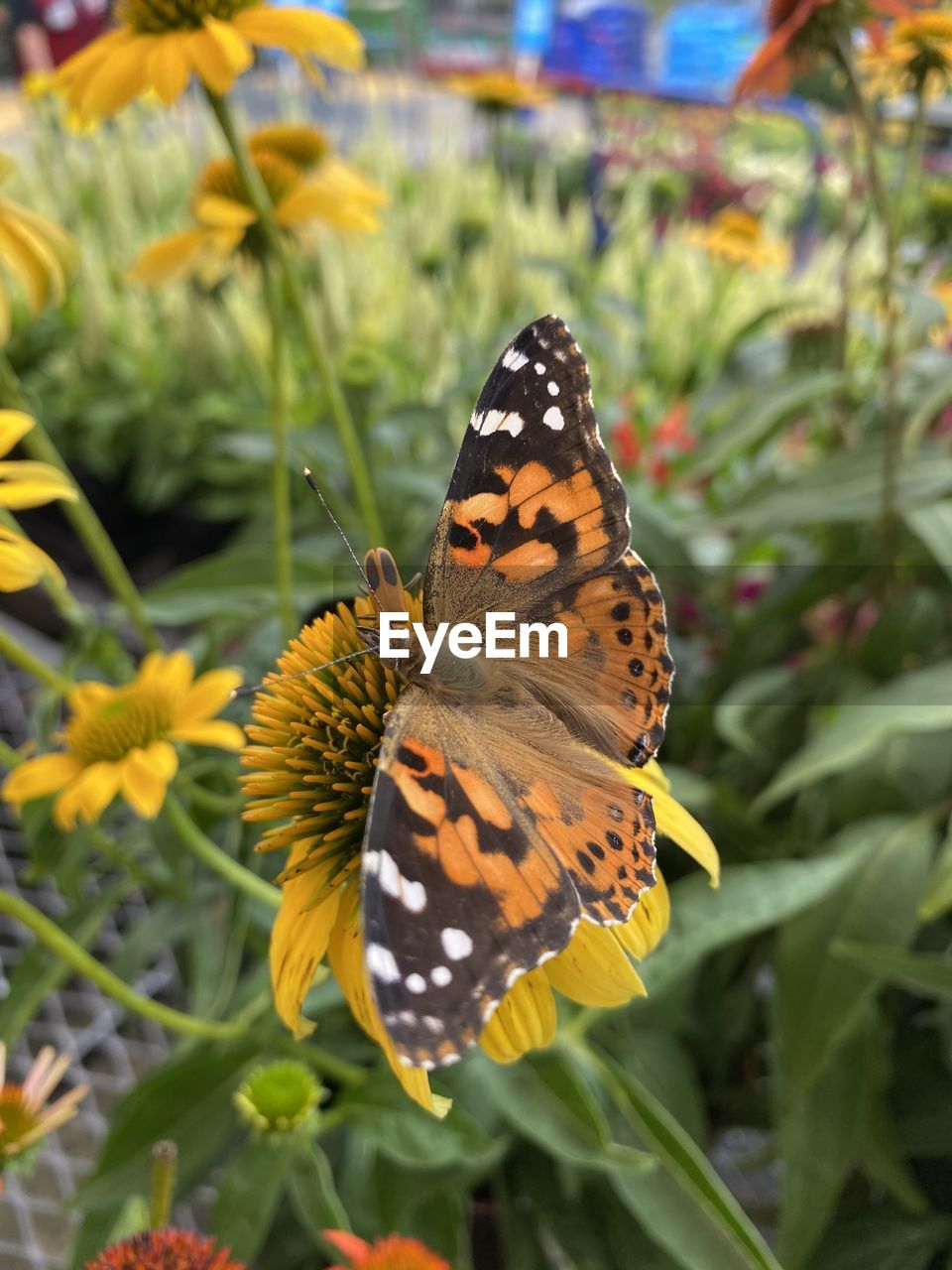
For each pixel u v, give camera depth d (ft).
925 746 0.49
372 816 0.23
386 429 0.69
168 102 0.43
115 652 0.51
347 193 0.62
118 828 0.64
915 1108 0.46
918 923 0.42
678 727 0.61
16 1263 0.50
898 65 0.51
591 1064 0.39
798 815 0.52
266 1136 0.35
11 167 0.44
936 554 0.46
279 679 0.29
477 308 1.00
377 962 0.21
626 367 0.88
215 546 1.09
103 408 1.06
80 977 0.66
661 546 0.57
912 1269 0.42
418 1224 0.41
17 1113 0.36
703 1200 0.36
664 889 0.29
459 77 1.00
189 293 1.02
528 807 0.26
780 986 0.42
